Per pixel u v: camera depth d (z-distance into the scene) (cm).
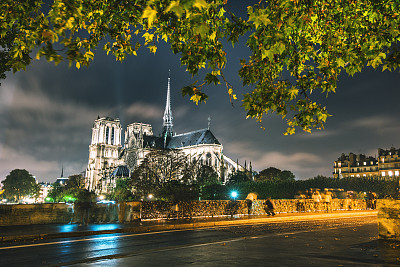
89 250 1078
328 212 3256
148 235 1503
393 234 1257
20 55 473
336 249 1075
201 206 2542
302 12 534
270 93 657
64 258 939
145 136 17500
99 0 622
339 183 8031
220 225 2033
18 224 1791
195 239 1355
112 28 673
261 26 483
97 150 18325
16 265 850
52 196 17775
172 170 8506
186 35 542
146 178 8381
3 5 572
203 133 16500
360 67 599
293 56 650
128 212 2123
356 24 633
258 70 621
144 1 574
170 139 18175
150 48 693
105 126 18938
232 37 572
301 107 688
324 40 648
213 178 11075
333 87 643
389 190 7381
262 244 1202
